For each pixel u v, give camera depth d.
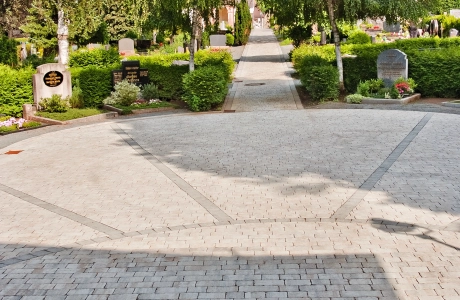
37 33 38.19
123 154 13.62
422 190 9.58
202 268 6.82
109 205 9.57
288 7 22.38
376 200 9.16
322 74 20.48
